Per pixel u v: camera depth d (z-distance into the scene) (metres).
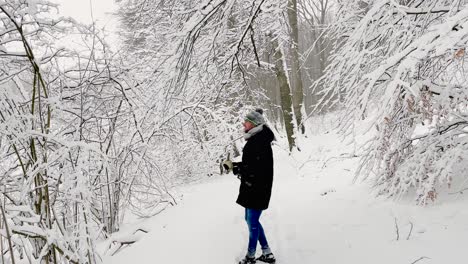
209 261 3.66
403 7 3.18
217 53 4.12
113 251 4.76
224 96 8.52
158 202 6.61
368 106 3.77
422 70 3.69
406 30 3.31
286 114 10.24
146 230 5.16
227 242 4.04
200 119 8.65
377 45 3.81
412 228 3.51
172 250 4.05
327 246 3.64
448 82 3.80
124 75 4.62
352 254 3.36
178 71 3.51
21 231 2.61
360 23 3.14
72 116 4.57
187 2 4.07
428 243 3.18
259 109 3.65
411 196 4.21
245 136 3.60
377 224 3.82
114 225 5.57
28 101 3.06
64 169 2.99
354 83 3.38
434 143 3.77
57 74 4.11
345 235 3.77
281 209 5.17
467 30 2.27
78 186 2.77
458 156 3.53
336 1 4.11
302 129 10.33
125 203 5.82
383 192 4.50
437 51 2.37
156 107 3.84
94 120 5.02
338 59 3.50
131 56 5.48
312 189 5.94
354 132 2.95
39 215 2.74
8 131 2.75
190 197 7.10
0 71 3.19
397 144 4.12
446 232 3.26
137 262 3.99
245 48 4.54
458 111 3.68
